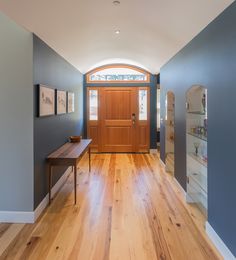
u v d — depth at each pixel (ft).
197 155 11.18
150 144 23.70
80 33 11.51
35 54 9.39
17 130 9.30
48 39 10.54
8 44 9.11
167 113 16.40
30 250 7.67
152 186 13.71
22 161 9.36
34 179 9.48
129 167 18.11
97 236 8.50
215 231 7.94
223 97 7.24
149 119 23.56
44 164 10.73
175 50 12.92
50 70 11.61
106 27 11.41
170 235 8.56
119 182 14.48
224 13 7.09
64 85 14.78
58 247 7.84
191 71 10.51
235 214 6.60
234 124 6.58
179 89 12.85
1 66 9.16
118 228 9.04
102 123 23.56
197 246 7.90
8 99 9.24
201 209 10.58
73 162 11.01
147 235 8.56
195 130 11.22
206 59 8.60
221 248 7.45
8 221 9.47
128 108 23.48
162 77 18.11
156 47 13.93
